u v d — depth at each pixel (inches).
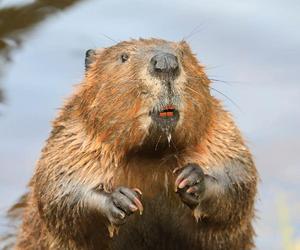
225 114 488.1
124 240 486.9
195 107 457.4
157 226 486.9
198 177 457.1
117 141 466.3
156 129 452.1
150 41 478.9
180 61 458.0
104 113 467.5
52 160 484.1
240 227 486.0
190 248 493.0
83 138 478.6
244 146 485.4
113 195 458.0
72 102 495.2
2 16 762.8
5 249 598.9
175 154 470.9
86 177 474.9
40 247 515.8
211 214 473.1
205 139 475.5
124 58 466.6
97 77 476.7
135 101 455.2
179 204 480.7
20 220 613.9
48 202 482.6
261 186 640.4
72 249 485.7
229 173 475.8
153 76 447.8
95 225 473.7
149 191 479.8
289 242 464.8
